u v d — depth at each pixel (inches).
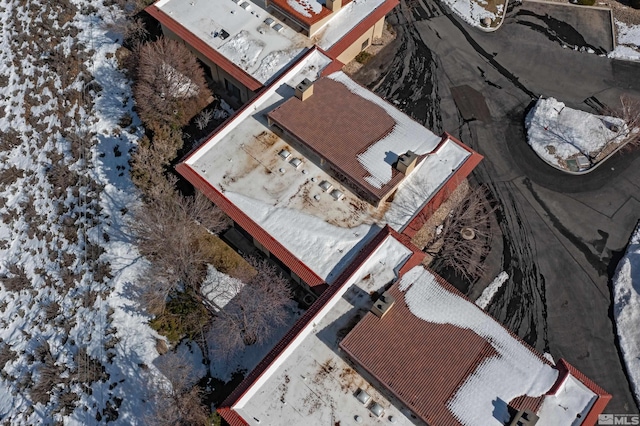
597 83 2512.3
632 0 2755.9
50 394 1764.3
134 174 2105.1
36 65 2544.3
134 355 1813.5
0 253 2091.5
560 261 2026.3
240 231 2028.8
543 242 2065.7
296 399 1530.5
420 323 1604.3
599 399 1501.0
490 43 2615.7
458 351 1556.3
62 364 1813.5
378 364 1518.2
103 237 2050.9
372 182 1838.1
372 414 1515.7
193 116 2308.1
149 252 1959.9
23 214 2160.4
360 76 2472.9
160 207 1957.4
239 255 1994.3
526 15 2721.5
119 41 2586.1
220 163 1951.3
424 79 2480.3
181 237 1883.6
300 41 2305.6
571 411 1483.8
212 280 1942.7
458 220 2057.1
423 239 2043.6
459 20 2682.1
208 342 1838.1
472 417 1445.6
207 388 1770.4
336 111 2007.9
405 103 2407.7
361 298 1690.5
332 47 2293.3
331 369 1577.3
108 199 2138.3
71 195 2160.4
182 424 1615.4
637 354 1831.9
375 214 1870.1
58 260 2028.8
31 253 2068.2
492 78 2502.5
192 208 1955.0
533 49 2605.8
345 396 1539.1
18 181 2250.2
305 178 1929.1
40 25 2672.2
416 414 1456.7
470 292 1953.7
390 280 1718.8
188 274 1897.1
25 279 1998.0
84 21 2674.7
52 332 1882.4
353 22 2381.9
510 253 2036.2
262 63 2231.8
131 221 2073.1
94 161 2233.0
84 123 2342.5
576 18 2723.9
